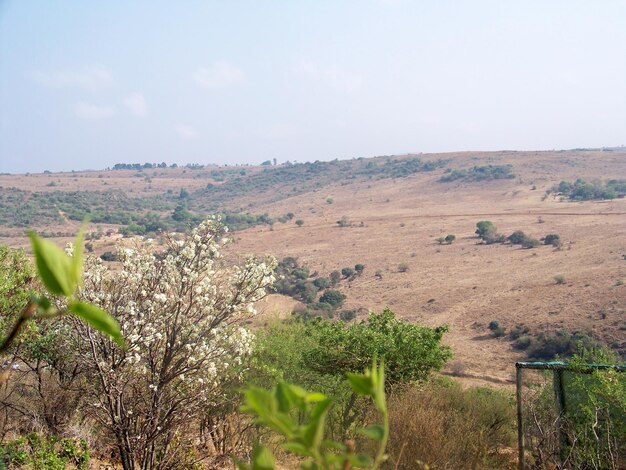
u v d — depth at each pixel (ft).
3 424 26.13
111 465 25.98
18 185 572.92
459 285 217.36
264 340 39.52
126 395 24.00
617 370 26.96
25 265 28.07
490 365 136.15
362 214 445.37
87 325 22.08
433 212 412.98
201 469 25.04
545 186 461.78
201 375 24.43
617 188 413.18
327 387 38.27
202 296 23.44
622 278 187.01
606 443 26.14
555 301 178.70
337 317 191.21
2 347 3.44
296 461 26.55
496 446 32.81
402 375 37.32
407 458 23.80
